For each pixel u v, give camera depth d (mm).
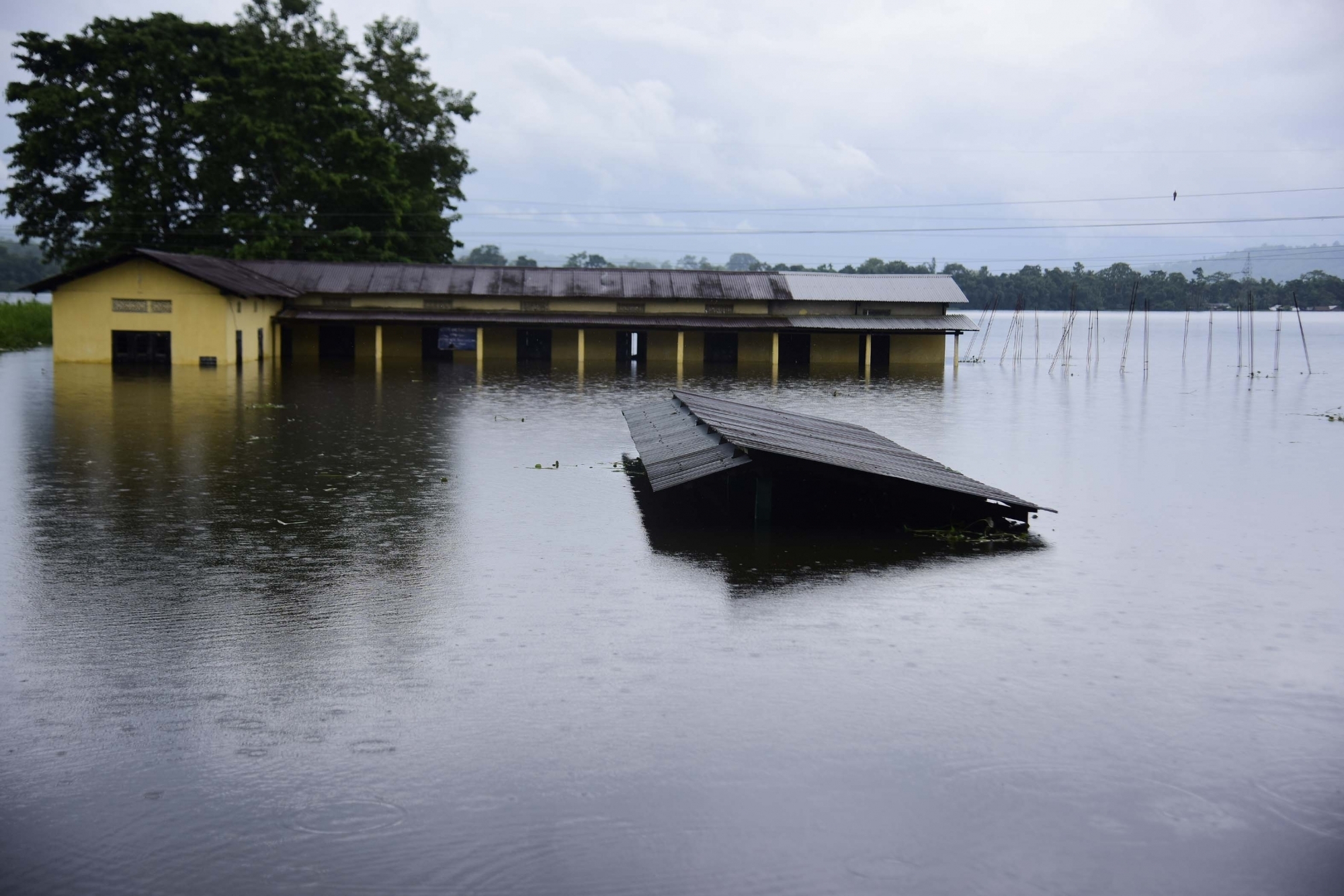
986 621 9867
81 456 18812
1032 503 15617
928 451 21672
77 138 50844
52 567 11344
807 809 6250
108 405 26828
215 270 41562
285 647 8820
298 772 6586
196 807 6188
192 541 12648
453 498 15680
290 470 17812
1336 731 7469
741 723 7383
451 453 20219
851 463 14445
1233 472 19375
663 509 15016
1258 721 7609
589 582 11039
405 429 23547
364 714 7457
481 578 11148
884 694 7965
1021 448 22344
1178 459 20844
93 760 6727
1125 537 13719
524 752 6895
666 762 6781
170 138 51219
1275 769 6871
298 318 45719
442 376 39188
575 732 7199
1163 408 31297
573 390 34656
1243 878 5668
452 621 9586
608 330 50625
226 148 50656
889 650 8977
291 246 52188
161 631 9211
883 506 14609
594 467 18781
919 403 32594
